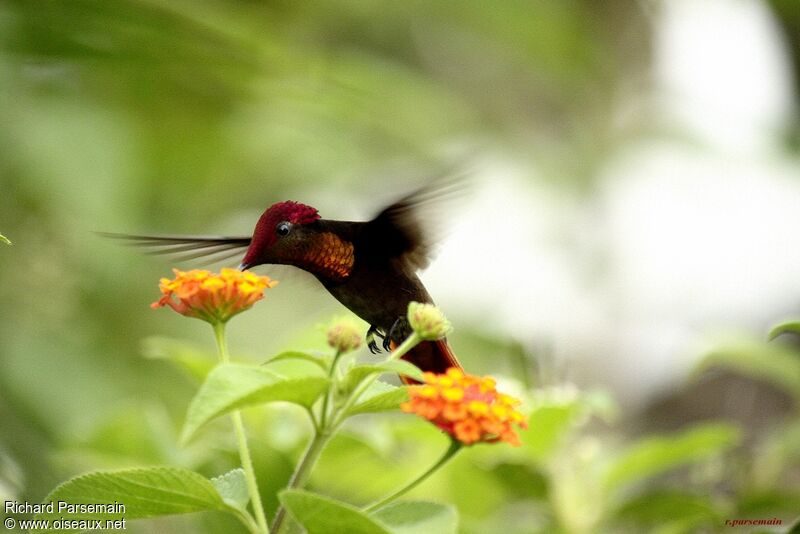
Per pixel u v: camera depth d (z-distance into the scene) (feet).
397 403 6.75
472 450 7.46
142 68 8.88
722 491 7.55
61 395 8.74
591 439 7.70
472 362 10.53
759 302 10.94
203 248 7.30
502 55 14.30
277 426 7.44
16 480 7.86
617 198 11.49
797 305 10.87
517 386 7.43
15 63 8.56
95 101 9.80
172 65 8.54
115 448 7.46
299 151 11.48
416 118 11.21
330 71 9.52
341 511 6.64
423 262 7.29
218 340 6.86
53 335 8.96
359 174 11.69
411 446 7.61
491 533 7.41
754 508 7.47
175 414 9.15
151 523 7.61
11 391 8.62
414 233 7.29
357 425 7.46
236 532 7.28
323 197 11.66
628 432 10.60
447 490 7.54
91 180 9.12
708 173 11.65
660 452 7.41
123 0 7.86
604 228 11.35
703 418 10.68
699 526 7.48
